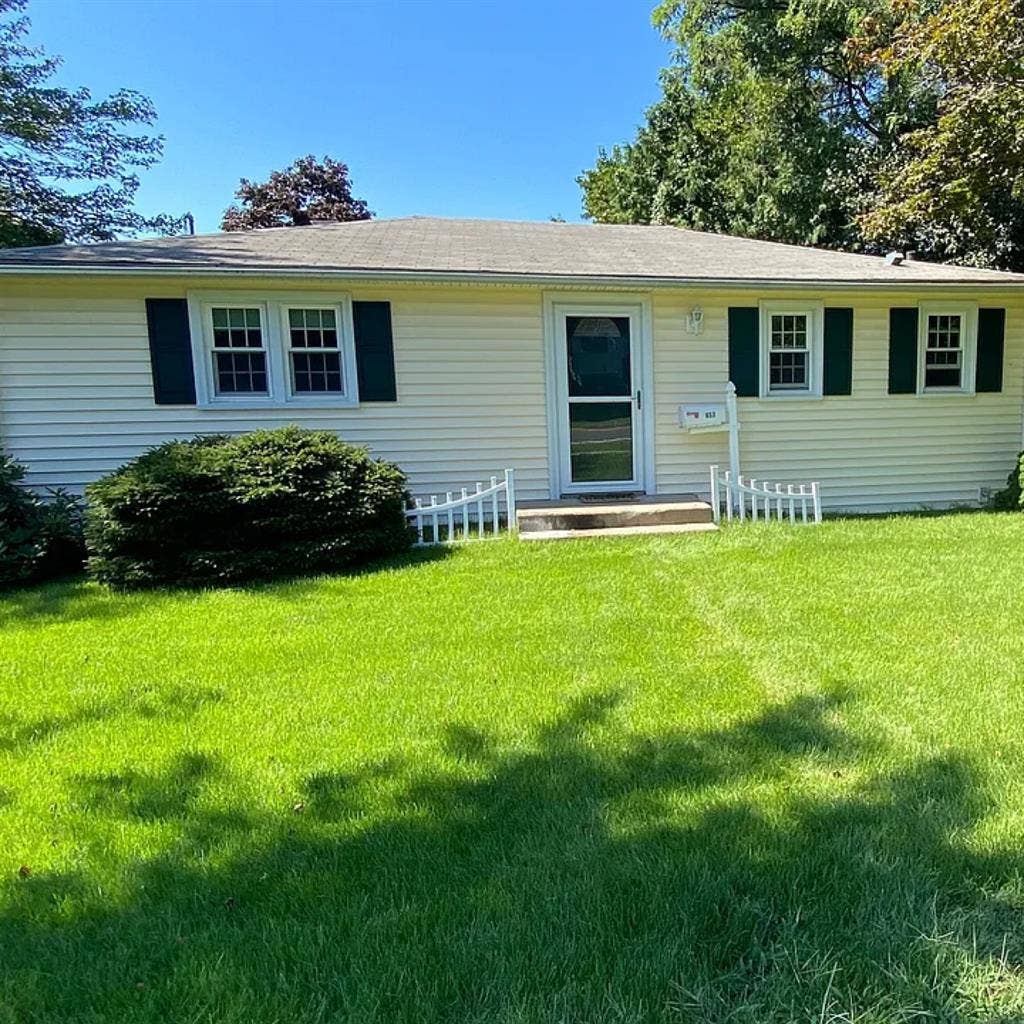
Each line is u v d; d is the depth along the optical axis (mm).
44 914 1954
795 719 3039
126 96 17219
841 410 8898
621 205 22094
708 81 17734
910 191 10602
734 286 7949
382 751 2873
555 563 6199
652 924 1821
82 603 5426
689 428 8305
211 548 5992
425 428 8055
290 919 1886
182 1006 1608
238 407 7586
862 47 11273
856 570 5625
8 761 2883
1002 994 1595
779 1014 1548
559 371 8273
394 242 8922
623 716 3129
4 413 7156
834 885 1946
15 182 16406
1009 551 6195
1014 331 9164
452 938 1787
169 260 7105
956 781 2484
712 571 5734
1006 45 9117
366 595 5391
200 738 3047
